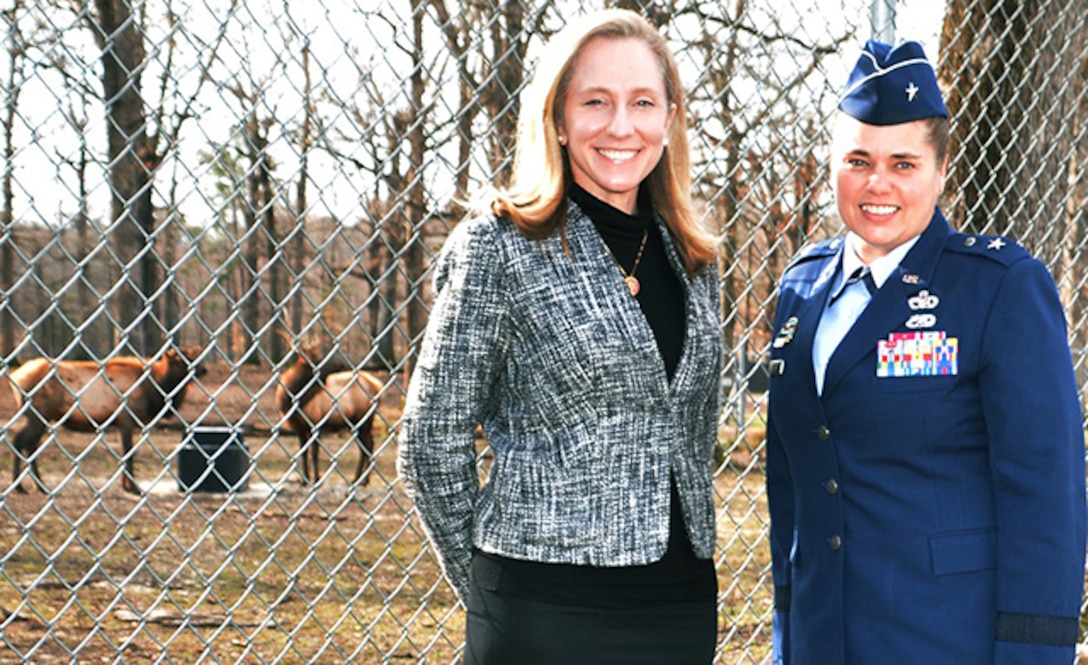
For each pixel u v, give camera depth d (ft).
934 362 5.90
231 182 9.07
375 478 32.30
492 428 6.63
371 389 26.32
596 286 6.36
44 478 30.86
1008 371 5.65
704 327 6.64
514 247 6.30
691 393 6.57
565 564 6.24
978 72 13.92
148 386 28.12
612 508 6.25
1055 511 5.51
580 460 6.27
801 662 6.31
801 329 6.50
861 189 6.07
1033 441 5.56
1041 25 13.94
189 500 8.69
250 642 9.18
